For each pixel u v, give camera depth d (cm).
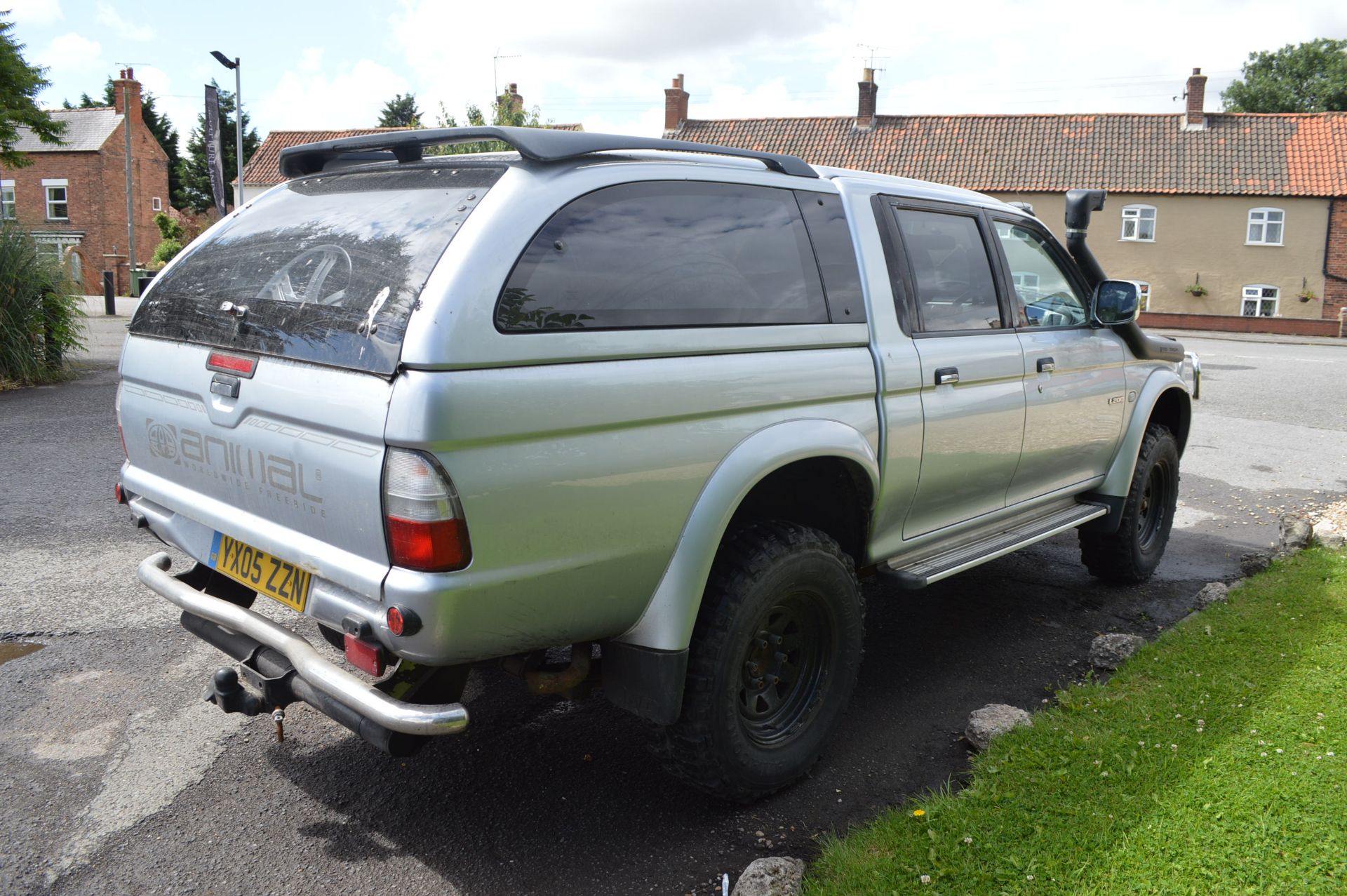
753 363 274
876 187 346
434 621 214
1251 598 454
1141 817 267
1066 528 432
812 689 310
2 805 288
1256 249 3266
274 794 299
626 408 239
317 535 236
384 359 214
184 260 312
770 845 277
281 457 241
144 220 4394
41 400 1000
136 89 4288
